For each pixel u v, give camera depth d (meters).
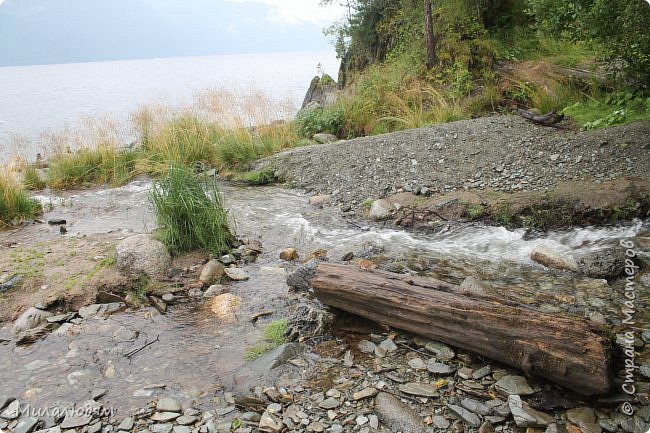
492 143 8.34
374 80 12.95
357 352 3.81
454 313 3.64
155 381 3.57
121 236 6.50
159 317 4.54
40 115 23.50
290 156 10.03
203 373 3.66
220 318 4.48
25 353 3.99
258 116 12.19
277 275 5.35
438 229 6.47
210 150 10.97
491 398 3.19
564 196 6.32
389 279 4.12
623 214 5.97
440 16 14.09
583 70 11.33
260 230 6.86
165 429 3.04
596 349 3.06
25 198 8.09
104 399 3.38
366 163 8.80
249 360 3.79
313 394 3.32
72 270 5.22
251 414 3.16
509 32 13.77
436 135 9.16
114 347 4.03
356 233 6.62
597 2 7.00
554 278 4.93
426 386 3.34
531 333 3.29
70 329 4.31
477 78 12.40
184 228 5.95
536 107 10.25
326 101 16.89
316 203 7.89
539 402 3.11
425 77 12.93
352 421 3.04
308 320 4.15
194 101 11.97
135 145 11.76
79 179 10.38
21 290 4.89
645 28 7.20
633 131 7.50
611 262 4.99
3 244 6.43
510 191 6.87
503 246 5.81
